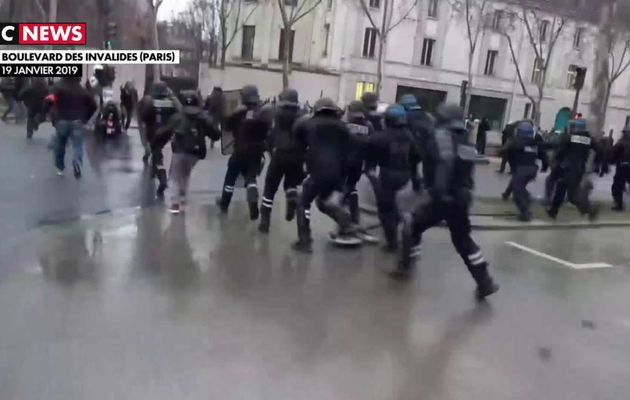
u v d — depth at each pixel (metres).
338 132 7.62
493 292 6.55
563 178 11.20
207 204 9.93
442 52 41.84
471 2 36.34
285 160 8.17
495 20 39.62
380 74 33.19
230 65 39.94
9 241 7.07
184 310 5.45
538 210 12.27
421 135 8.88
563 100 46.06
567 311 6.42
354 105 8.60
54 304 5.35
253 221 8.96
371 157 7.75
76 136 11.12
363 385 4.43
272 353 4.79
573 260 8.59
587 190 11.75
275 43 46.25
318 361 4.73
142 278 6.16
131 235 7.66
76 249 6.93
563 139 11.30
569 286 7.34
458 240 6.59
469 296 6.61
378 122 8.95
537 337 5.62
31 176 11.04
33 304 5.32
